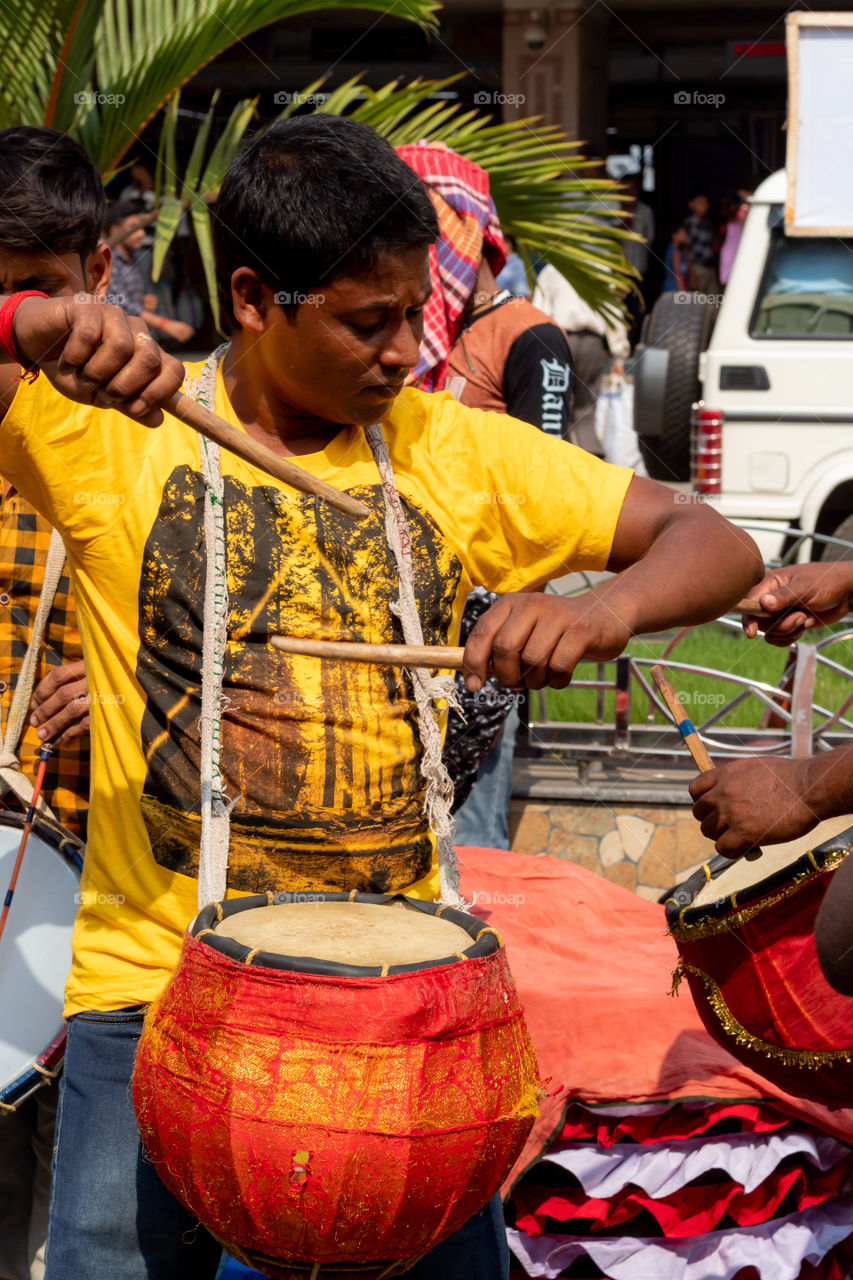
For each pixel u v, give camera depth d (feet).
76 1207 5.68
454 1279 5.95
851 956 5.46
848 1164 8.21
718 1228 8.06
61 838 7.78
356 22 45.65
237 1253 4.98
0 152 7.60
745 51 48.52
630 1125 7.91
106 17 15.71
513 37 41.39
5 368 5.27
